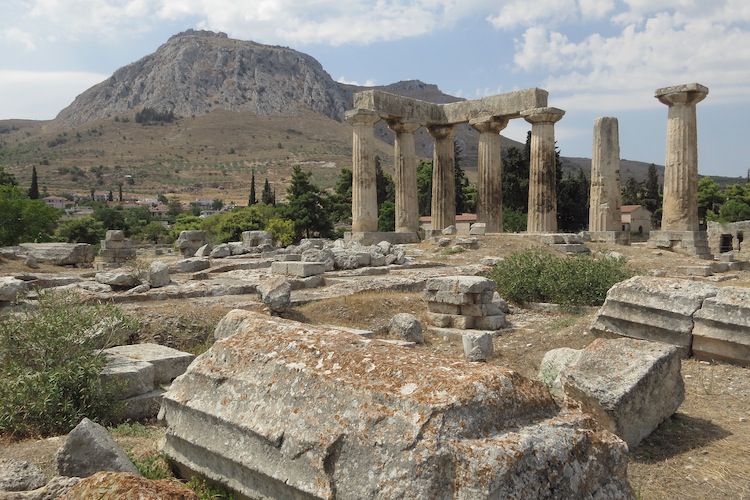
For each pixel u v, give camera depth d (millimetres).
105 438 5406
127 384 7910
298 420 4469
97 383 7551
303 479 4211
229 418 4863
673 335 10211
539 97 30688
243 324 5914
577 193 61031
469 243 26828
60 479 4969
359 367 4605
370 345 5000
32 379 7316
